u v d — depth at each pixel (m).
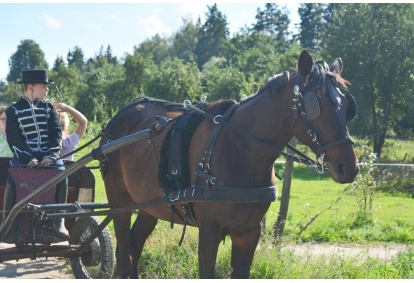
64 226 6.84
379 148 34.38
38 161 6.57
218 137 5.04
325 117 4.58
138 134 5.33
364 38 34.19
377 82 34.34
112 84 50.28
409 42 33.88
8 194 6.50
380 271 6.98
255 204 4.91
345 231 10.98
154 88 44.22
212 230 4.91
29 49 99.88
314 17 88.44
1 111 8.45
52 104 6.84
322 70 4.73
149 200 5.68
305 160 4.94
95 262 6.81
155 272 7.12
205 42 107.56
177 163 5.20
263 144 4.90
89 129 22.97
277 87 4.90
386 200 17.23
